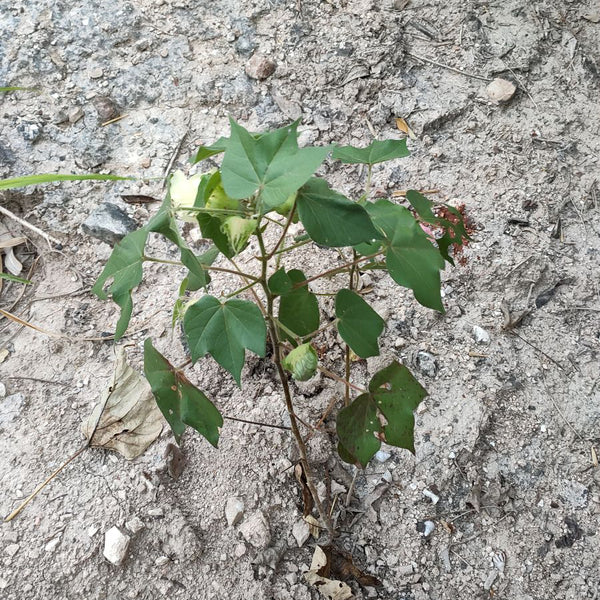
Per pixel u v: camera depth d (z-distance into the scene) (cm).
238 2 127
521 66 124
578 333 104
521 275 106
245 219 58
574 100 122
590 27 129
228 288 102
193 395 68
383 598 86
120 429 90
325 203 57
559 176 115
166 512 87
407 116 118
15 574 82
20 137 111
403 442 70
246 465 90
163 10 125
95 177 73
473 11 129
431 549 89
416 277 64
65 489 87
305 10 127
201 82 119
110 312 102
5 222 108
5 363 97
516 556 89
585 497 93
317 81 120
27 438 91
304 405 95
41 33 119
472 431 95
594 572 88
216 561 85
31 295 103
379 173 113
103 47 120
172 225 57
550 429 97
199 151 64
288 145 55
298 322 73
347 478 92
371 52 122
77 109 114
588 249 109
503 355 101
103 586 82
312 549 87
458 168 114
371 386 68
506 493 92
